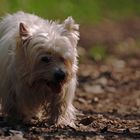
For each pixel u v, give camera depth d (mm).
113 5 48125
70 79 12430
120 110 16391
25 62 12180
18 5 31422
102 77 22891
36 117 13000
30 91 12406
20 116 12688
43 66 12180
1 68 12523
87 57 27984
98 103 17641
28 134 11570
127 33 38750
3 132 11531
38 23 12664
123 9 48250
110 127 12789
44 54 12125
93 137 11531
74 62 12555
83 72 23828
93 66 25969
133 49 32562
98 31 36688
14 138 11078
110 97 19062
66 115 12898
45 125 12617
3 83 12477
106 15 44438
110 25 40594
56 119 12750
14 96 12484
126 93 20016
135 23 43656
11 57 12305
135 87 21438
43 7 34312
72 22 12484
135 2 50250
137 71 25578
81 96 18594
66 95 12625
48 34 12188
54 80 12086
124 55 30312
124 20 44438
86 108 16438
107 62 27391
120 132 12203
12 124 12508
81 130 12227
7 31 12977
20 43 12125
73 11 37469
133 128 12836
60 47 12156
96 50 29781
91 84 21047
